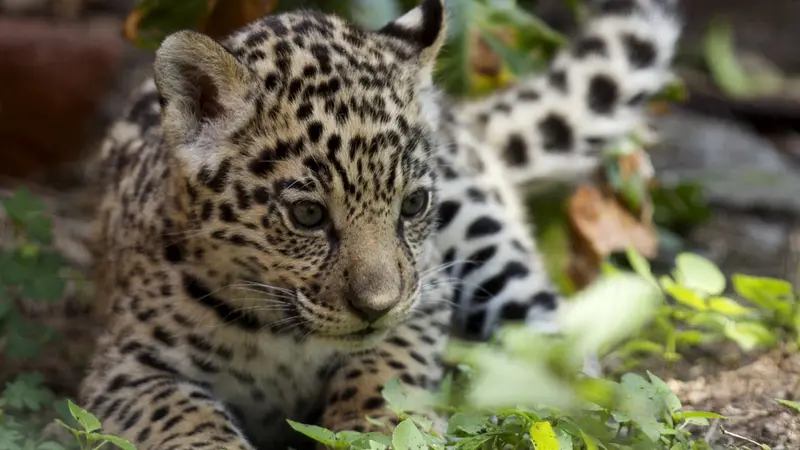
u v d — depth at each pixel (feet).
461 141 37.60
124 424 29.55
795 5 88.12
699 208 50.11
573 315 31.78
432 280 32.68
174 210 30.35
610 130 41.57
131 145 36.42
